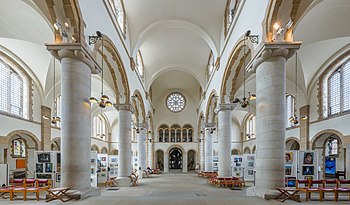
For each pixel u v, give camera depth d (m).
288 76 18.17
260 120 8.11
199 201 7.04
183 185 16.64
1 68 14.48
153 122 35.38
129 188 14.76
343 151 16.52
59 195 7.35
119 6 14.73
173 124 36.12
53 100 18.66
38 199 7.77
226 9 15.44
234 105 15.38
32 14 10.71
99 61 15.18
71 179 7.62
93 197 7.82
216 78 18.03
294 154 12.48
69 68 7.84
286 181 11.73
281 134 7.68
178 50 23.86
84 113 8.09
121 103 15.80
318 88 16.83
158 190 13.80
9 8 10.39
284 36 7.80
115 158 18.64
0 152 16.42
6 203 7.19
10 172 16.97
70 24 7.65
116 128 35.22
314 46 14.91
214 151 33.84
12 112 15.27
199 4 16.39
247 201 7.05
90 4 8.90
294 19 7.62
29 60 15.99
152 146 34.28
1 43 14.14
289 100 20.91
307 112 17.80
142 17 16.92
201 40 21.73
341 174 15.92
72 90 7.82
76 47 7.69
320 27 11.61
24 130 15.81
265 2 8.01
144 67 25.27
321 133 16.39
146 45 22.20
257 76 8.48
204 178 22.88
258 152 8.18
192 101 36.59
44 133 17.69
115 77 15.23
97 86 21.73
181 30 20.66
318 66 16.42
